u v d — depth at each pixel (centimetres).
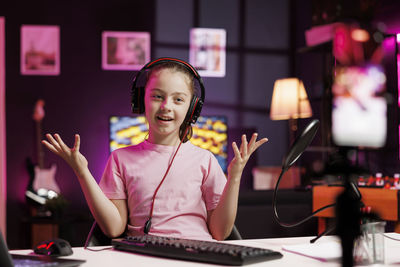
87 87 491
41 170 459
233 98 520
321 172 458
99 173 489
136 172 140
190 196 139
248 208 294
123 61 496
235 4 524
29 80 483
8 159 476
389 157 403
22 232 404
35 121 482
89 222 390
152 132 146
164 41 507
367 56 426
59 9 489
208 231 138
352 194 70
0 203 470
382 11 427
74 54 490
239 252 88
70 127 488
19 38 482
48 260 89
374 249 88
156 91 133
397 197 240
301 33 533
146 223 128
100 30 495
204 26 518
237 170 123
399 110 398
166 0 508
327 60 475
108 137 484
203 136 484
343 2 459
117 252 101
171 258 95
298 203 310
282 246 106
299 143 115
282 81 465
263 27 529
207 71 516
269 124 524
